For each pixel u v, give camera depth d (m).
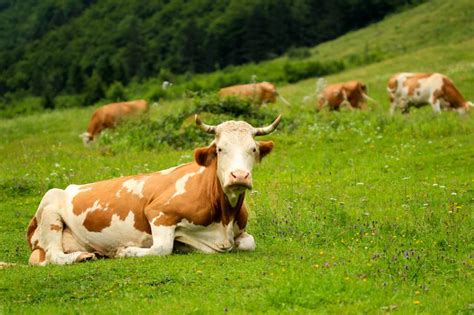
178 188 10.09
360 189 14.64
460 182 14.79
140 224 10.20
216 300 7.85
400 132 20.88
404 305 7.63
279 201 13.58
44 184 16.09
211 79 55.78
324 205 13.01
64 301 8.15
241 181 9.34
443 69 39.25
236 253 9.89
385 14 94.62
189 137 21.45
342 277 8.19
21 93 81.75
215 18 92.88
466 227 11.12
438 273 8.89
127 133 22.91
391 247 10.16
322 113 24.30
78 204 10.52
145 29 94.12
